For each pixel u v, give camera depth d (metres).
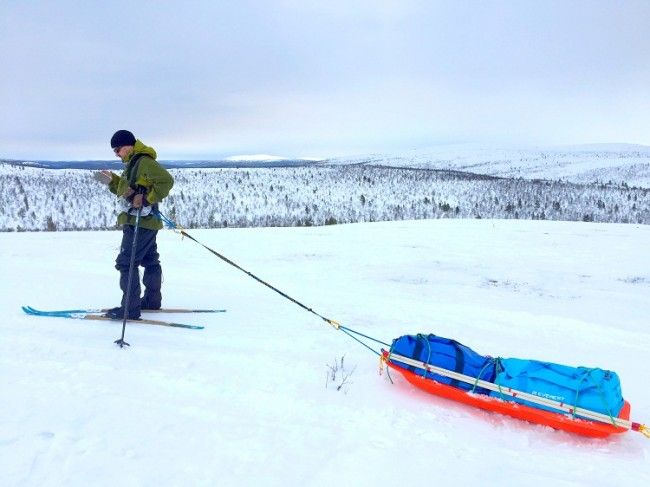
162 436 3.32
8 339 4.98
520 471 3.38
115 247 15.12
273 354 5.18
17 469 2.82
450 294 10.89
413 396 4.55
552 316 8.69
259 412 3.83
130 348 4.96
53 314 6.02
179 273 11.17
